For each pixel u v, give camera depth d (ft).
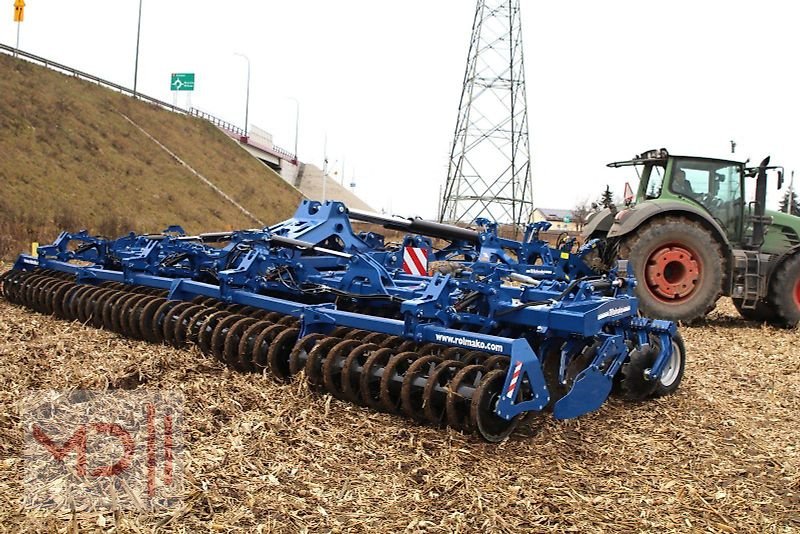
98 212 86.33
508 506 12.10
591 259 33.17
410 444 14.42
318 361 16.90
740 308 36.22
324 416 15.62
